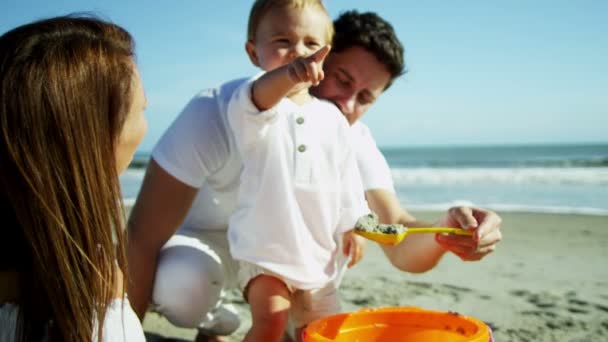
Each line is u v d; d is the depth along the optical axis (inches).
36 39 40.8
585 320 106.3
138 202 76.7
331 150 74.0
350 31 85.9
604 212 311.4
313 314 73.1
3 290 42.0
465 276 142.4
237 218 72.5
